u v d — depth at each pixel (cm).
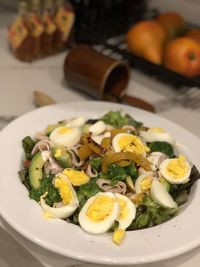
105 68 53
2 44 68
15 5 80
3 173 39
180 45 58
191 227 35
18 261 37
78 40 67
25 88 58
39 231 33
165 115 56
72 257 32
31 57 64
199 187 40
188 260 35
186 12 76
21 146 43
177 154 45
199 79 56
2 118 51
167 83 63
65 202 37
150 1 79
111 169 40
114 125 47
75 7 66
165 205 37
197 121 55
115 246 33
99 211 35
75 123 46
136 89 61
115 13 71
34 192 37
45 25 63
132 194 39
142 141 44
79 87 56
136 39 62
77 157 41
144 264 34
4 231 36
